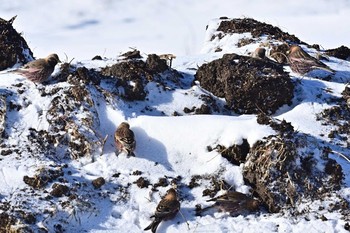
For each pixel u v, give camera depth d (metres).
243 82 37.94
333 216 30.48
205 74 39.47
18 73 37.00
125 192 32.31
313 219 30.38
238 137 33.75
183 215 31.27
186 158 34.19
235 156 33.72
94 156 34.34
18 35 40.81
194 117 35.09
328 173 32.41
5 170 32.38
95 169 33.59
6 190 31.22
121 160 34.00
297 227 29.84
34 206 30.48
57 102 35.72
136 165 33.75
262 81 37.81
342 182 32.22
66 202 30.91
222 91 38.88
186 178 33.34
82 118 35.06
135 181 32.81
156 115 36.91
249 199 31.62
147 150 34.44
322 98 38.97
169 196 30.97
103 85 37.03
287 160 32.16
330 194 31.62
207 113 37.69
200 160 34.06
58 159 34.09
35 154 33.81
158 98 37.97
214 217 31.33
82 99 35.72
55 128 34.94
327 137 35.72
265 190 31.91
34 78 36.50
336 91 40.09
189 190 32.78
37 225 29.66
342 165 33.34
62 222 30.23
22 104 35.72
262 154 32.41
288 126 33.66
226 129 34.22
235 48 49.66
